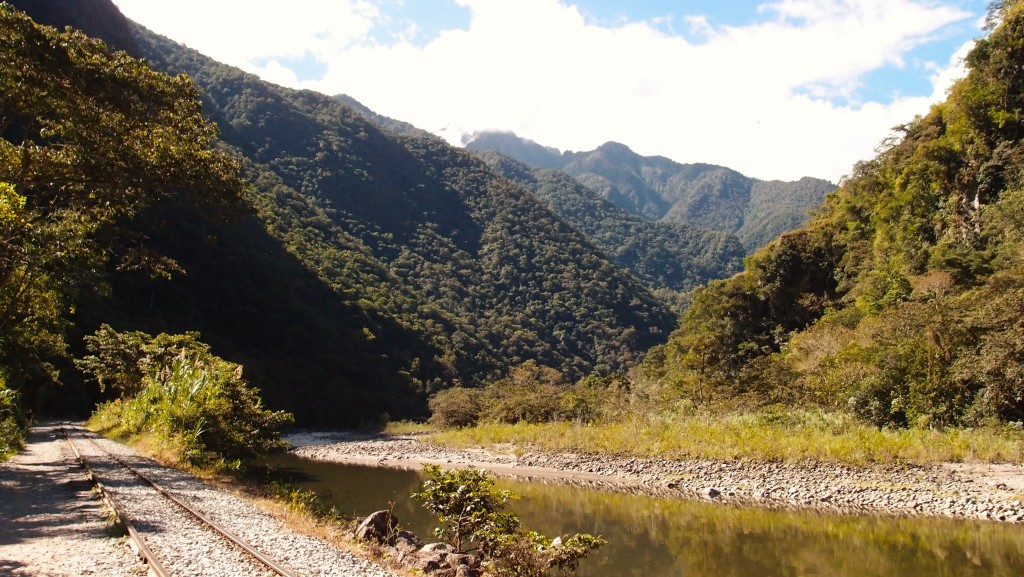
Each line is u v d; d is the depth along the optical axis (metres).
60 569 7.49
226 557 8.35
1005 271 28.55
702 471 24.81
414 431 59.94
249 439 22.69
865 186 54.44
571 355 114.50
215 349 63.25
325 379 72.88
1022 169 38.22
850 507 19.12
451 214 153.12
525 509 19.69
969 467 20.95
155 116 19.56
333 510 14.47
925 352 27.45
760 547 14.85
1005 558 13.55
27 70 16.67
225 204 20.92
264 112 144.38
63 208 20.27
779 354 46.69
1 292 20.61
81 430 35.50
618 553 14.41
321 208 124.56
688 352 54.62
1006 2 44.06
